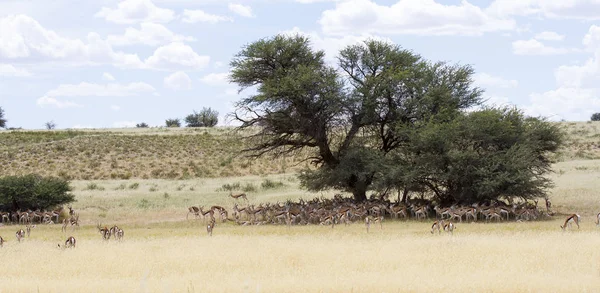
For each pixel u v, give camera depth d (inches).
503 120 1834.4
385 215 1833.2
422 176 1795.0
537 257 918.4
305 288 700.0
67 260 996.6
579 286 700.0
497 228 1453.0
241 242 1215.6
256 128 2106.3
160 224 1761.8
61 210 1946.4
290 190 2581.2
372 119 1941.4
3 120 6215.6
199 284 734.5
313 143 1983.3
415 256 954.7
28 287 741.3
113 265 932.0
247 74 1951.3
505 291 680.4
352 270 840.3
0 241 1246.9
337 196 2129.7
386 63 1979.6
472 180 1758.1
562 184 2316.7
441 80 1985.7
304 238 1286.9
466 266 853.2
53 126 6501.0
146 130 5093.5
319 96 1865.2
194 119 6894.7
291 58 1958.7
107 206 2150.6
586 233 1247.5
